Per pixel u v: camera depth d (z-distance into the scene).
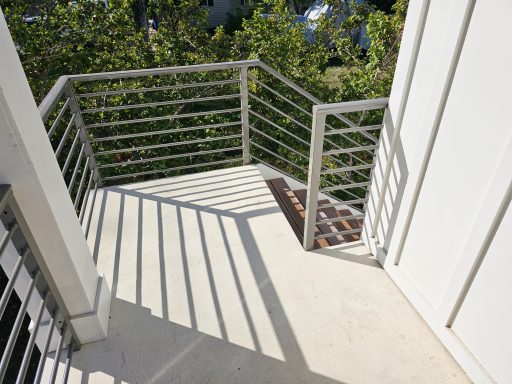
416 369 1.62
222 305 1.92
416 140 1.71
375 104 1.88
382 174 2.03
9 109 1.06
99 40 5.54
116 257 2.22
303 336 1.76
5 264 1.33
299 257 2.22
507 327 1.36
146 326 1.80
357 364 1.64
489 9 1.23
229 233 2.41
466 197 1.46
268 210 2.61
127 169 5.27
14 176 1.16
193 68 2.52
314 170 2.00
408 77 1.70
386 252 2.11
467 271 1.49
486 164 1.34
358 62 7.00
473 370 1.54
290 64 6.36
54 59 5.20
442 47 1.46
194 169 5.89
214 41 6.83
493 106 1.27
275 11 6.89
